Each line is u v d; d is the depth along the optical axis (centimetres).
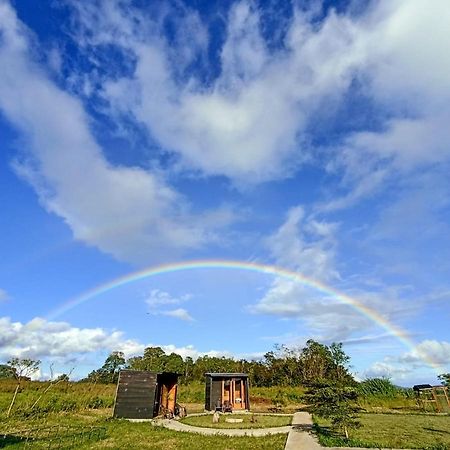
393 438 1658
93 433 1809
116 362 6112
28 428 1970
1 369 2689
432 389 3416
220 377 3228
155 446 1557
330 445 1483
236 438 1744
